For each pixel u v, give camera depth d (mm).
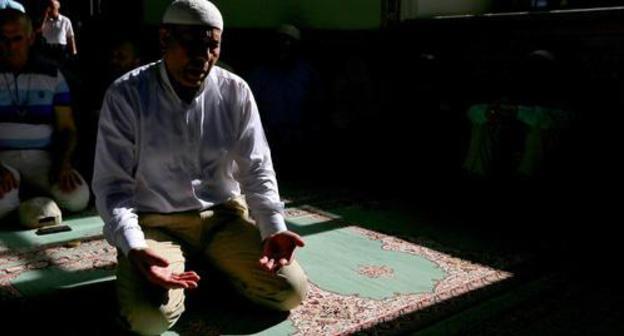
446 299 2664
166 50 2158
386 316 2469
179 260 2285
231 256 2422
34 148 3842
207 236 2520
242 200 2629
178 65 2135
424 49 5387
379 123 5648
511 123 4246
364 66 5660
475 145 4480
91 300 2570
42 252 3160
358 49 5852
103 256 3111
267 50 6695
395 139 5613
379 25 5629
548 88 4465
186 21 2076
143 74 2311
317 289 2750
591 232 3713
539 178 4227
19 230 3531
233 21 7238
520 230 3752
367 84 5641
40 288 2686
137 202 2428
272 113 5496
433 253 3295
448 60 5250
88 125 4695
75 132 3980
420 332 2338
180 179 2396
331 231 3668
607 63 4348
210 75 2357
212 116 2375
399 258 3201
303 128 5477
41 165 3871
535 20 4629
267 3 6746
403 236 3590
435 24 5191
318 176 5230
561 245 3473
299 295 2395
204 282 2734
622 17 4141
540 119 4117
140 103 2260
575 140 4309
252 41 6895
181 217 2445
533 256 3279
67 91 3918
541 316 2514
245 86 2441
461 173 5008
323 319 2426
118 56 4715
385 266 3076
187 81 2160
